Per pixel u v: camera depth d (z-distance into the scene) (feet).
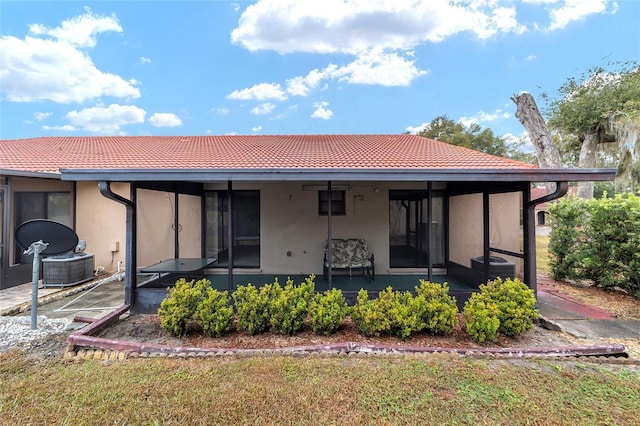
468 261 26.05
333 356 12.91
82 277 24.29
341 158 24.84
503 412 9.45
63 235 17.85
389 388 10.56
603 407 9.66
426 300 15.60
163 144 35.83
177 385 10.72
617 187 44.37
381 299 15.62
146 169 16.43
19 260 23.88
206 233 28.30
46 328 15.93
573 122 46.26
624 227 20.86
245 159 24.75
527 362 12.40
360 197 27.58
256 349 13.61
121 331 15.72
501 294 15.70
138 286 19.93
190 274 24.76
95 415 9.27
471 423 9.02
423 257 27.66
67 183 27.73
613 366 12.24
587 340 14.83
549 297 21.27
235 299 16.01
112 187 28.12
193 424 8.94
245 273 27.94
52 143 37.93
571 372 11.63
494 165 22.77
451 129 100.37
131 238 18.45
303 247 27.71
